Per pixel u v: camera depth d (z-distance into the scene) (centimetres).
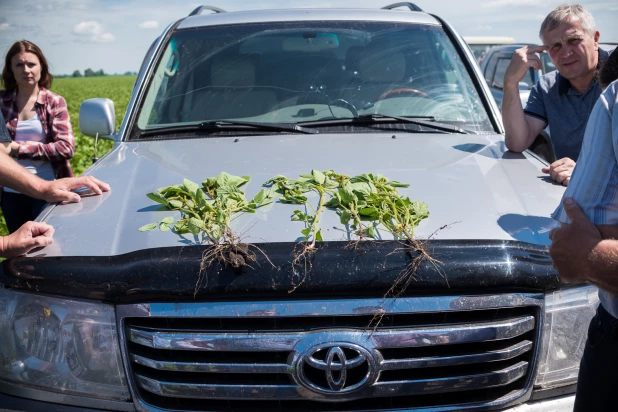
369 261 213
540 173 296
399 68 389
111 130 379
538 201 262
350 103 373
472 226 238
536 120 391
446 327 215
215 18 425
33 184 279
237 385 214
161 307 215
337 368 210
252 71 388
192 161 315
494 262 216
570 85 382
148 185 287
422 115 368
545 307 223
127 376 219
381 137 346
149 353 219
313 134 352
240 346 213
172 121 370
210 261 214
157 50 402
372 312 212
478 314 218
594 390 212
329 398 211
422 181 281
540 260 223
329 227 235
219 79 385
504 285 216
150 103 377
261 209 254
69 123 515
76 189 290
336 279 210
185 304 215
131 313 216
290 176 289
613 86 202
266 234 232
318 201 259
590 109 376
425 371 218
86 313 220
